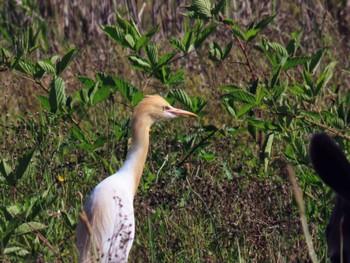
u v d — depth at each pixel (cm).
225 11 1248
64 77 1712
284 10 2081
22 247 982
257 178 1187
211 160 1227
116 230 995
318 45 1916
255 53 1756
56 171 1220
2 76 1681
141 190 1165
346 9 1984
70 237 1046
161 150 1252
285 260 977
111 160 1211
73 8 2153
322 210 1094
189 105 1210
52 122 1273
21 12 2102
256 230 1031
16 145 1277
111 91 1323
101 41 1964
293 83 1258
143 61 1253
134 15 2031
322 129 1139
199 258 997
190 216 1075
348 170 645
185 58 1805
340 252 657
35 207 984
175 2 2112
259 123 1144
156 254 1035
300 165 1157
